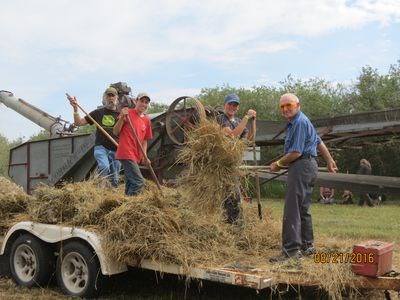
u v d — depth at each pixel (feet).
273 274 14.14
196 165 18.02
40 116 42.32
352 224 34.88
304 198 16.31
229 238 17.21
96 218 17.57
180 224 16.38
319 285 13.62
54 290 18.72
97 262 17.08
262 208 20.43
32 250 19.04
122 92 31.27
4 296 17.92
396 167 69.15
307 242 16.55
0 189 22.50
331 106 81.15
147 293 17.87
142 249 15.83
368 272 13.43
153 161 31.04
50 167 39.14
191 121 28.02
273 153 64.54
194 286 18.35
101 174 22.76
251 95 84.64
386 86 77.00
